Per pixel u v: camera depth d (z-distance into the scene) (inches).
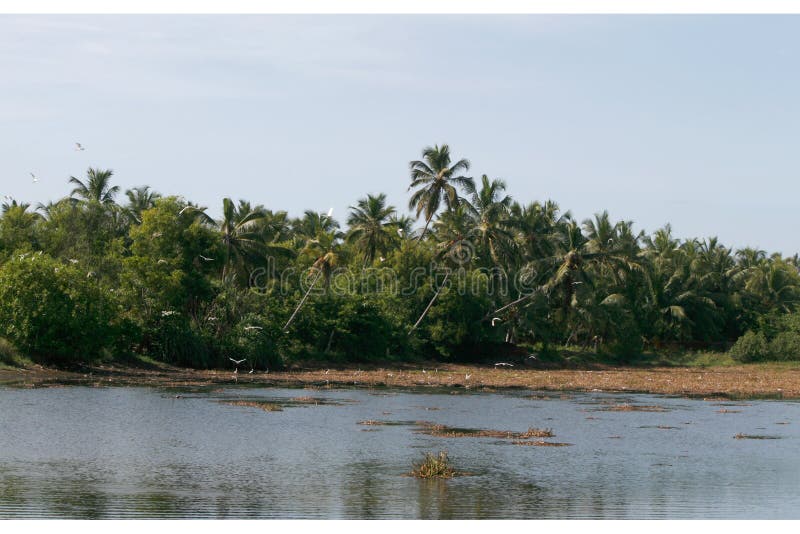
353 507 895.1
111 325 2336.4
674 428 1547.7
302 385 2268.7
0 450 1154.0
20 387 1878.7
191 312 2723.9
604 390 2397.9
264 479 1024.9
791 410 1905.8
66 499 893.8
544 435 1411.2
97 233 2805.1
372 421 1535.4
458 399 2018.9
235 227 3117.6
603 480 1055.0
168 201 2701.8
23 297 2181.3
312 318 3011.8
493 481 1037.2
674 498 960.9
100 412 1552.7
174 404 1707.7
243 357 2640.3
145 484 979.3
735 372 3324.3
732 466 1161.4
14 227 2711.6
